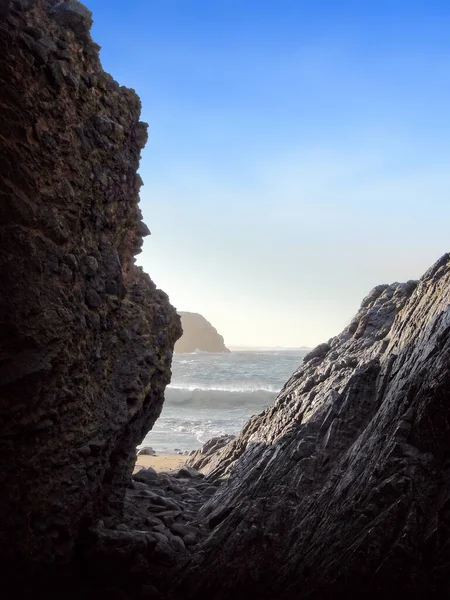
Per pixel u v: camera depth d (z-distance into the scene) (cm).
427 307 818
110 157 712
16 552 560
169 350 824
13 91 571
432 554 562
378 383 798
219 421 2241
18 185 577
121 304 724
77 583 626
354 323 1105
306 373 1087
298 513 687
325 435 781
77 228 646
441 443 625
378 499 616
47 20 664
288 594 606
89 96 680
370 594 565
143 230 820
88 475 636
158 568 666
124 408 689
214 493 908
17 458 566
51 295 595
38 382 573
